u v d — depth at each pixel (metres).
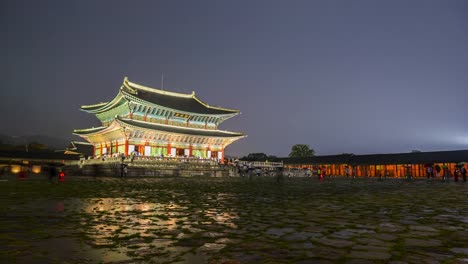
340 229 9.49
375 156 78.75
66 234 8.70
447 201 17.75
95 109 80.94
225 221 10.91
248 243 7.72
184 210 13.70
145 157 57.22
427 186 33.28
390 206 15.39
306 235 8.62
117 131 68.62
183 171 58.25
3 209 13.70
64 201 16.89
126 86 71.25
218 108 87.12
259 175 65.06
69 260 6.27
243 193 23.03
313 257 6.51
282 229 9.49
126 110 71.38
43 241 7.86
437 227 9.82
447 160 65.25
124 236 8.47
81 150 102.69
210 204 15.98
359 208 14.58
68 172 69.69
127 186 29.84
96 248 7.20
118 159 54.06
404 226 9.98
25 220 10.93
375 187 31.70
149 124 70.38
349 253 6.81
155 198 18.84
